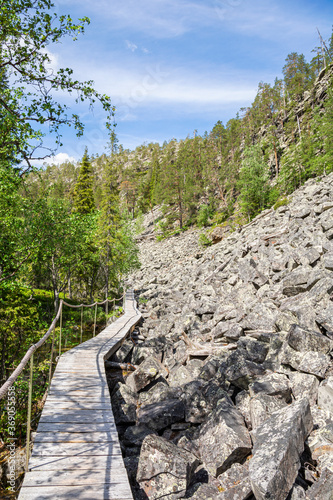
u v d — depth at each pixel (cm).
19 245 1891
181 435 671
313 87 7225
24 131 1035
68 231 2202
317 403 605
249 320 1074
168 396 795
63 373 834
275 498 387
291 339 745
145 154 19575
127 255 4266
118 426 768
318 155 4881
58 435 532
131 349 1219
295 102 7588
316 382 635
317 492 410
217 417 616
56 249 2294
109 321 2378
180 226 8006
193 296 1823
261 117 8431
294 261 1324
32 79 979
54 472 435
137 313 2097
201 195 8600
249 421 613
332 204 1828
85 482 416
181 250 5694
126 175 12638
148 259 6172
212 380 790
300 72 8338
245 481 482
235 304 1340
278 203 3478
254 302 1202
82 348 1113
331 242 1212
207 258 2991
